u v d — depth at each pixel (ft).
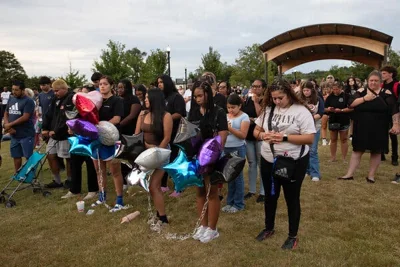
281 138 10.69
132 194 16.60
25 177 16.98
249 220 13.91
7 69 191.83
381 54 32.45
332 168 21.85
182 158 11.46
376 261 10.43
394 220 13.43
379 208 14.66
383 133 17.85
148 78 78.59
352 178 19.08
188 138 11.13
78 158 17.60
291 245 11.33
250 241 12.04
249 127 14.65
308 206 15.14
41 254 11.46
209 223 12.14
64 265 10.76
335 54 42.65
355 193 16.74
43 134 19.03
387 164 22.63
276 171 10.54
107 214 14.93
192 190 18.03
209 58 82.79
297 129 10.73
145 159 11.53
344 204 15.28
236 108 14.12
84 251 11.59
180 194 17.40
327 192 16.96
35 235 13.03
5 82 176.55
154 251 11.46
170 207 15.71
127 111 18.71
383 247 11.29
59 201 17.01
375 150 17.97
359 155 18.80
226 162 10.96
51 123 18.79
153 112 13.03
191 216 14.60
